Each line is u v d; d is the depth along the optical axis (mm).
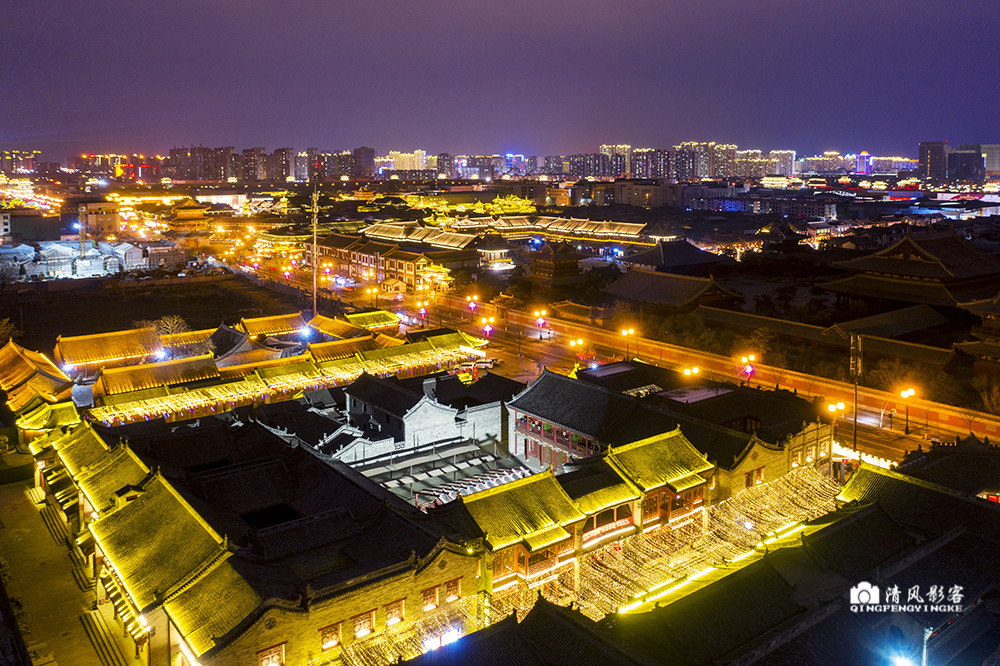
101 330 167000
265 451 73438
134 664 53156
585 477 67375
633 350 143250
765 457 74125
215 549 52375
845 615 47938
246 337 124812
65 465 74438
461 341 133000
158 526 57719
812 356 130875
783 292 186500
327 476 65875
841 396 111500
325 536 57188
